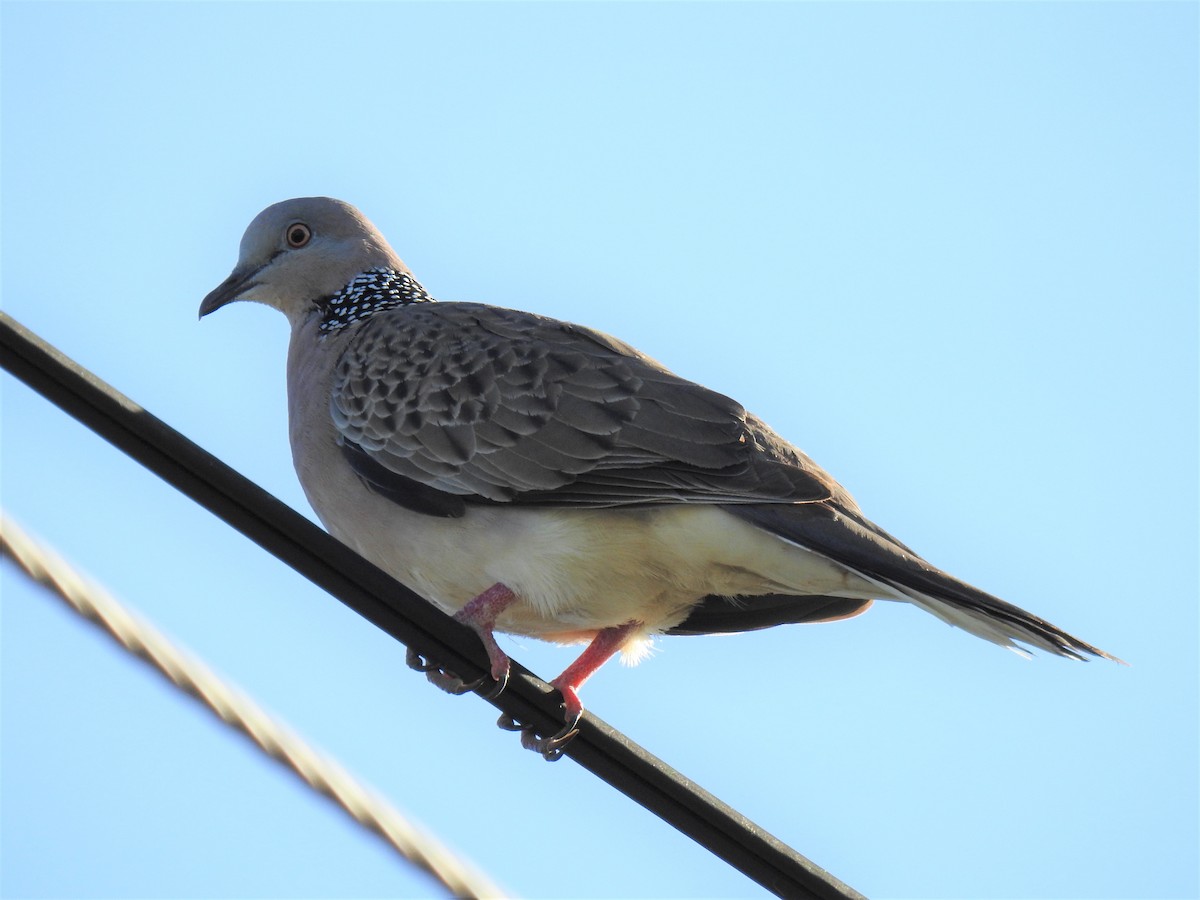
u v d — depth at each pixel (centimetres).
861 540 1026
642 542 1084
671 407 1099
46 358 781
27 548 670
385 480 1145
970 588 997
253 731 730
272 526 864
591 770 997
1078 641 963
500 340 1164
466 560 1120
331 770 753
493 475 1112
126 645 697
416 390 1155
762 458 1073
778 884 930
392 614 924
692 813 945
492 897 796
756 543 1055
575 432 1102
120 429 810
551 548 1090
